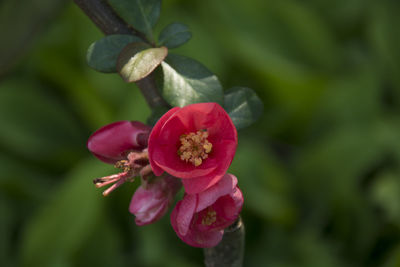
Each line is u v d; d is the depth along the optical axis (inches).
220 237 13.6
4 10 18.8
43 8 18.8
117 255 33.9
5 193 37.8
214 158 14.0
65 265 32.0
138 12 14.2
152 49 13.6
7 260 35.8
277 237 35.4
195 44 37.7
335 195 35.2
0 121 38.5
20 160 38.8
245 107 14.3
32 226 33.7
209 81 13.9
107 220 34.1
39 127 39.5
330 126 39.0
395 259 29.7
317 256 33.7
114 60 14.0
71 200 32.9
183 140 14.0
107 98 37.9
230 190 13.2
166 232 34.7
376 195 33.5
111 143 13.9
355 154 34.9
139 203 14.0
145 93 14.4
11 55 19.3
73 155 39.0
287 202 35.8
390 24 39.2
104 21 14.3
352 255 35.1
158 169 13.4
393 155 35.8
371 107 37.5
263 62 37.7
